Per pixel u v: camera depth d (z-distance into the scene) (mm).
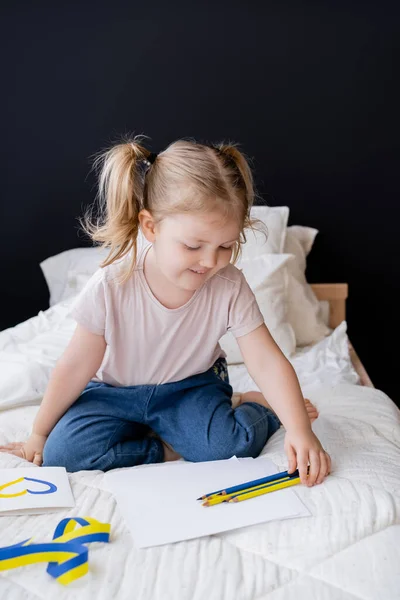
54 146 2498
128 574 876
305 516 1021
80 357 1314
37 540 956
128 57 2467
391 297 2609
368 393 1570
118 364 1357
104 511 1041
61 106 2480
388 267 2592
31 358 1721
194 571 885
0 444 1393
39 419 1326
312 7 2455
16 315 2586
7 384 1587
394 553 929
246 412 1343
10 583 856
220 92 2492
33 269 2559
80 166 2506
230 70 2480
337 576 884
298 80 2488
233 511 1035
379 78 2484
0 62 2455
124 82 2477
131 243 1289
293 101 2500
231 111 2502
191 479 1153
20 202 2525
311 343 2176
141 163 1253
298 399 1248
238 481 1147
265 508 1041
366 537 973
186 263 1178
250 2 2453
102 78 2473
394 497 1056
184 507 1051
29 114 2480
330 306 2404
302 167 2537
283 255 2146
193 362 1378
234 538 978
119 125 2494
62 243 2545
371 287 2605
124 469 1219
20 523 1011
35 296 2572
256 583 867
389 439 1354
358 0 2449
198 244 1159
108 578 865
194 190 1143
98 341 1318
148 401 1351
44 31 2445
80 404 1341
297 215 2566
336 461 1195
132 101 2486
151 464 1264
